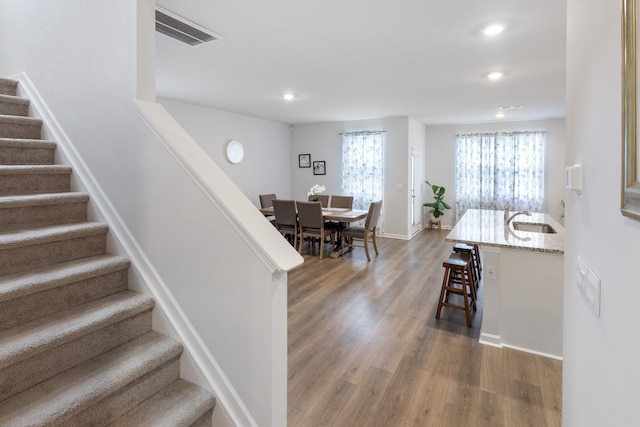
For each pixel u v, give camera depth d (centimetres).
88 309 158
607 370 78
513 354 255
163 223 172
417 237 718
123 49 183
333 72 386
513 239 274
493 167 740
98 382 132
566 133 131
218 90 472
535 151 704
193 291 164
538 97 502
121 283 182
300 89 463
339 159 757
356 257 546
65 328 140
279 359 146
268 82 428
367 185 727
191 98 524
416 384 219
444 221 814
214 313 158
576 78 114
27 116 234
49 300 152
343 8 239
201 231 158
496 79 410
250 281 145
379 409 196
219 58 340
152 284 176
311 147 788
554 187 698
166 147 167
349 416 191
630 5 62
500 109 595
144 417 140
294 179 815
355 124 736
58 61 216
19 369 125
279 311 145
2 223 169
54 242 171
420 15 248
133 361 147
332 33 280
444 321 310
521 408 197
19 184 189
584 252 101
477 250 405
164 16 251
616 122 75
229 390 154
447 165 795
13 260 158
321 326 300
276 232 157
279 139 776
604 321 80
